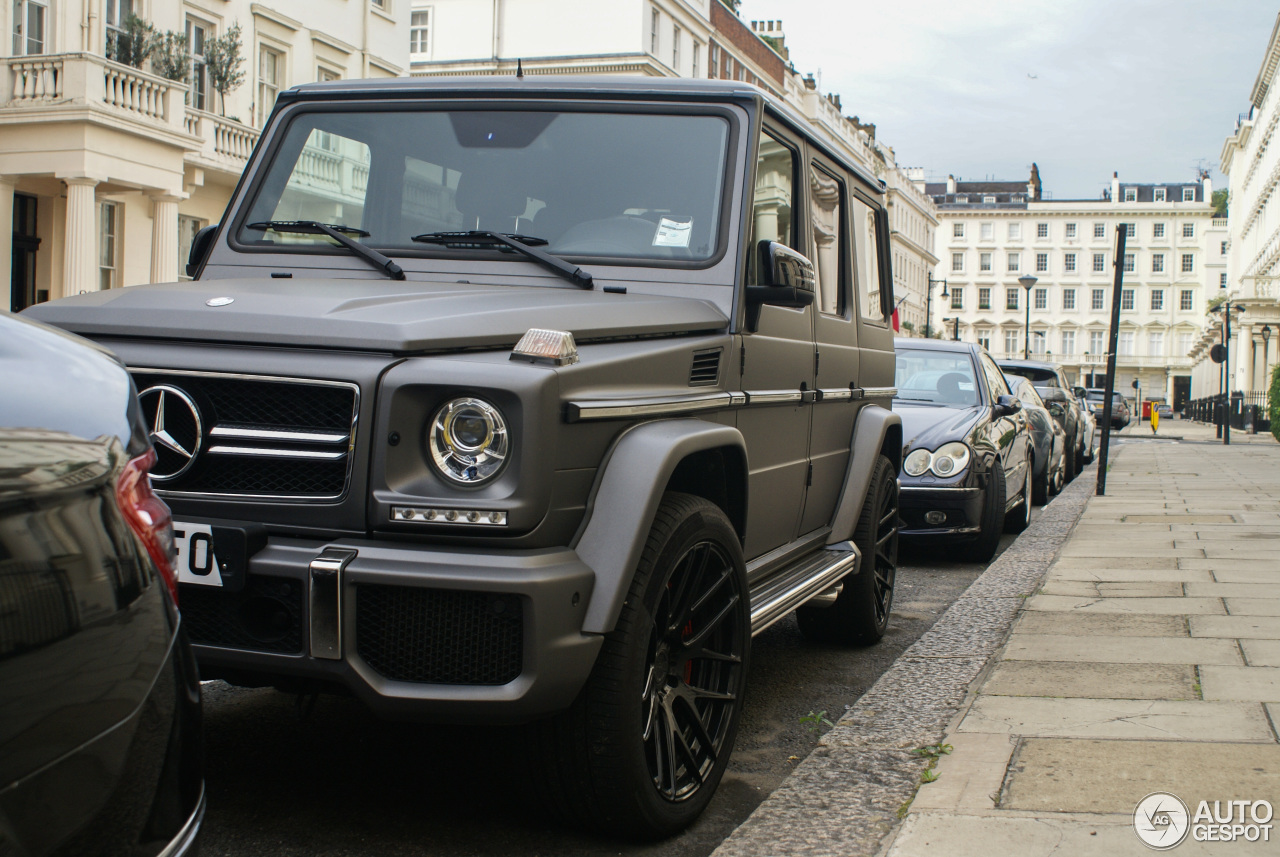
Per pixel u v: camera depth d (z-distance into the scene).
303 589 2.46
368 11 27.81
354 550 2.46
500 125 3.72
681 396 3.09
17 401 1.59
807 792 3.20
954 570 7.88
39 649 1.43
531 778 2.78
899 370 9.46
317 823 2.99
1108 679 4.28
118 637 1.58
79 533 1.55
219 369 2.59
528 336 2.62
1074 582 6.52
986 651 4.89
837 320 4.68
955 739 3.57
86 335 2.74
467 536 2.46
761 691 4.54
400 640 2.48
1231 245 86.12
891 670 4.59
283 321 2.62
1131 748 3.44
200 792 1.77
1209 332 70.31
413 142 3.71
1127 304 118.12
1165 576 6.67
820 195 4.49
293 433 2.55
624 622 2.68
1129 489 14.16
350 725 3.82
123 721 1.57
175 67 19.73
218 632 2.56
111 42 19.38
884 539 5.39
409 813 3.08
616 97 3.73
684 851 2.91
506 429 2.46
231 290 2.92
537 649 2.43
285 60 24.83
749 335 3.55
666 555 2.79
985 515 8.00
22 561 1.44
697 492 3.28
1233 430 46.34
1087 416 21.28
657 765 2.88
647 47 47.28
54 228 19.20
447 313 2.72
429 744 3.65
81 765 1.48
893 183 91.00
